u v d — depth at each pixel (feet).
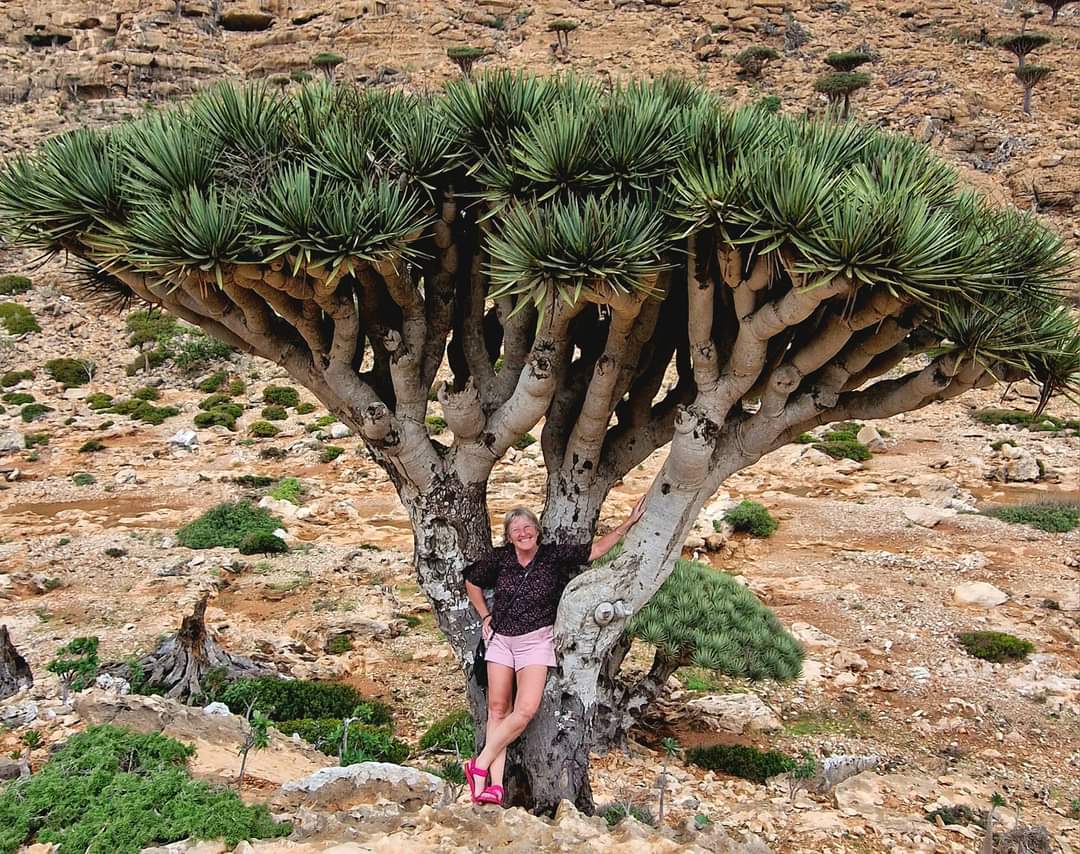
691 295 16.89
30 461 84.12
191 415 101.65
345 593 47.73
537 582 17.75
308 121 18.48
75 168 17.71
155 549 55.98
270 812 18.21
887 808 26.20
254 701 30.37
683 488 18.25
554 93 19.11
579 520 20.66
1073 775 30.48
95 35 214.69
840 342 16.96
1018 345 17.01
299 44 219.82
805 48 206.69
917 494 68.80
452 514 20.22
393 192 17.25
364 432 19.66
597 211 15.40
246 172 17.26
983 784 29.45
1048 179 145.38
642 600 18.49
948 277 15.39
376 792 20.18
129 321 132.46
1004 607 45.73
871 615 44.62
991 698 36.11
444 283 20.07
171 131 17.62
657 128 16.90
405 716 33.68
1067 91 173.37
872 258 14.65
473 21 223.71
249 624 42.93
